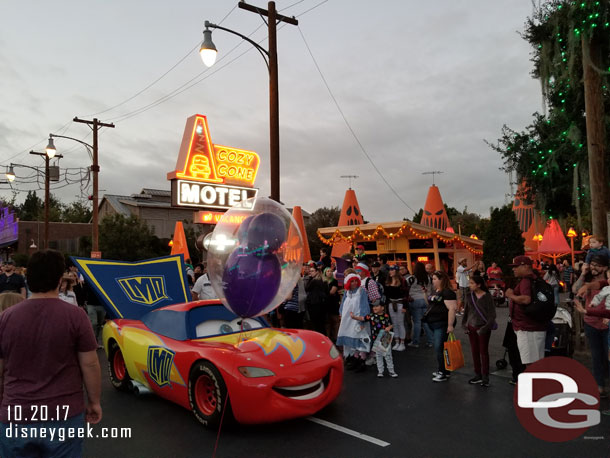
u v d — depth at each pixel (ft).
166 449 14.42
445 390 20.38
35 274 8.66
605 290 17.35
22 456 8.43
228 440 15.03
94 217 73.92
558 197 35.22
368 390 20.62
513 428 15.67
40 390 8.32
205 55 33.01
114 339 21.27
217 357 15.76
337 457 13.64
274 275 13.50
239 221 13.78
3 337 8.39
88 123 74.08
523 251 67.51
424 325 31.07
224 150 51.67
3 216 148.97
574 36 28.55
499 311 48.67
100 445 14.80
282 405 15.10
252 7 35.35
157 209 145.48
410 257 68.49
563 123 33.22
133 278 23.86
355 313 23.48
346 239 70.28
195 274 40.98
